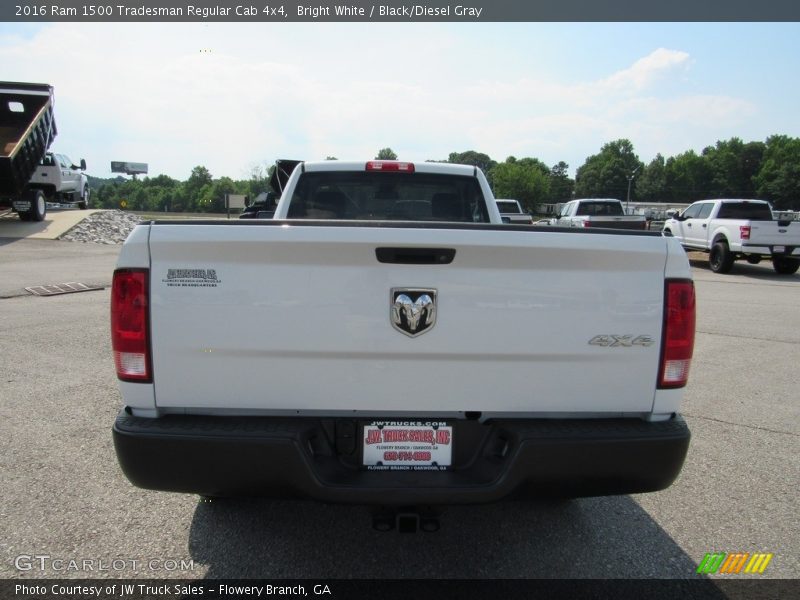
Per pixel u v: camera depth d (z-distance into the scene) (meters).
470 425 2.46
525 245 2.28
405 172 4.49
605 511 3.33
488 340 2.33
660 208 83.12
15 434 4.16
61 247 17.72
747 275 16.88
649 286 2.38
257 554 2.83
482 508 3.36
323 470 2.36
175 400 2.34
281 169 7.32
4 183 17.59
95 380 5.41
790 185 124.06
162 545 2.89
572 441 2.29
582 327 2.36
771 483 3.69
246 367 2.33
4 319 8.09
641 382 2.41
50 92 17.88
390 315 2.31
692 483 3.68
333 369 2.34
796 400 5.33
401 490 2.28
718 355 7.07
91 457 3.82
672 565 2.80
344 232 2.25
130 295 2.30
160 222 2.30
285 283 2.29
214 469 2.27
